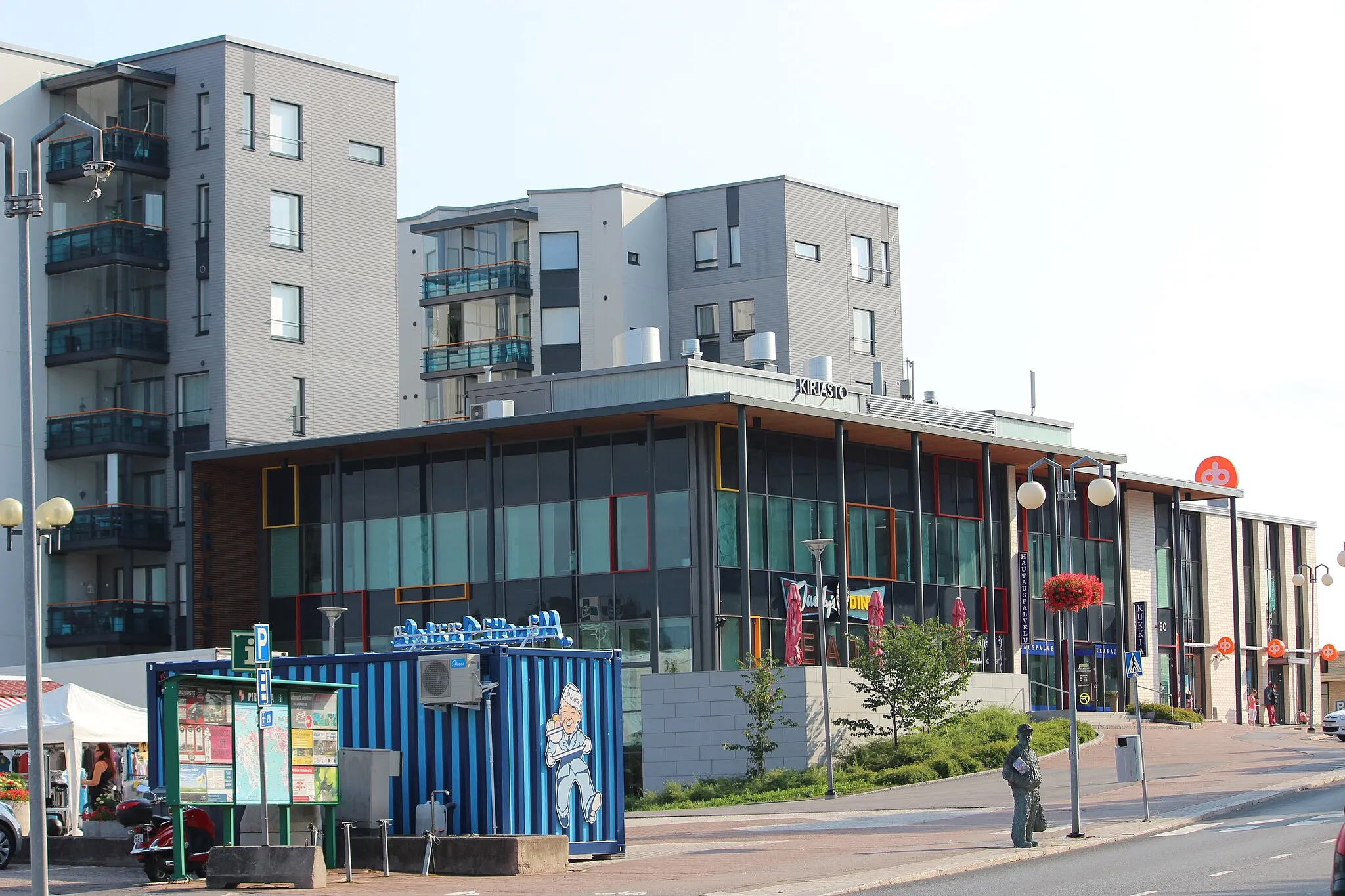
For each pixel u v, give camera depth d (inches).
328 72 2546.8
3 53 2348.7
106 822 1135.0
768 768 1793.8
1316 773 1492.4
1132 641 2637.8
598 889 834.8
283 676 1010.7
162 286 2416.3
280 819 887.7
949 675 1895.9
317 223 2500.0
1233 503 2815.0
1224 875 800.3
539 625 1040.2
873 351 3186.5
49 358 2363.4
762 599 2026.3
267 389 2401.6
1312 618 3085.6
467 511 2142.0
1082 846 1015.0
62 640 2308.1
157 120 2433.6
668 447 2022.6
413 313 3260.3
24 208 808.3
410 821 965.8
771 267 3053.6
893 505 2215.8
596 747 1022.4
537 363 3070.9
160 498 2380.7
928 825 1222.3
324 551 2242.9
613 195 3095.5
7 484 2315.5
